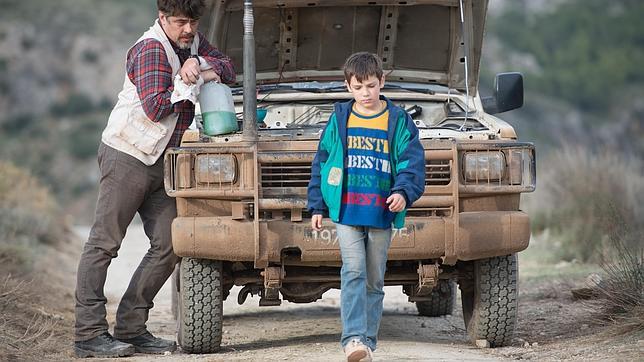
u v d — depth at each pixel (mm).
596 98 105812
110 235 11320
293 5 13273
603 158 22469
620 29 119812
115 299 17078
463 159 10789
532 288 16375
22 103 89500
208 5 13156
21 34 94750
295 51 13781
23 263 18297
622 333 11297
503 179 10875
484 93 98250
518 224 10836
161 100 10859
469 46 13320
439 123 12430
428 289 11156
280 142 10734
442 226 10625
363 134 9344
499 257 11289
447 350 11211
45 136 84938
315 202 9367
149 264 11461
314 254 10570
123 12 103250
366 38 13781
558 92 106562
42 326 12508
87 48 94688
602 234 19047
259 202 10508
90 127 86375
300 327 13656
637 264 12633
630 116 103625
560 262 19531
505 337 11430
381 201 9305
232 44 13648
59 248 23375
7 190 25500
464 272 11648
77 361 10938
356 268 9289
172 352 11508
